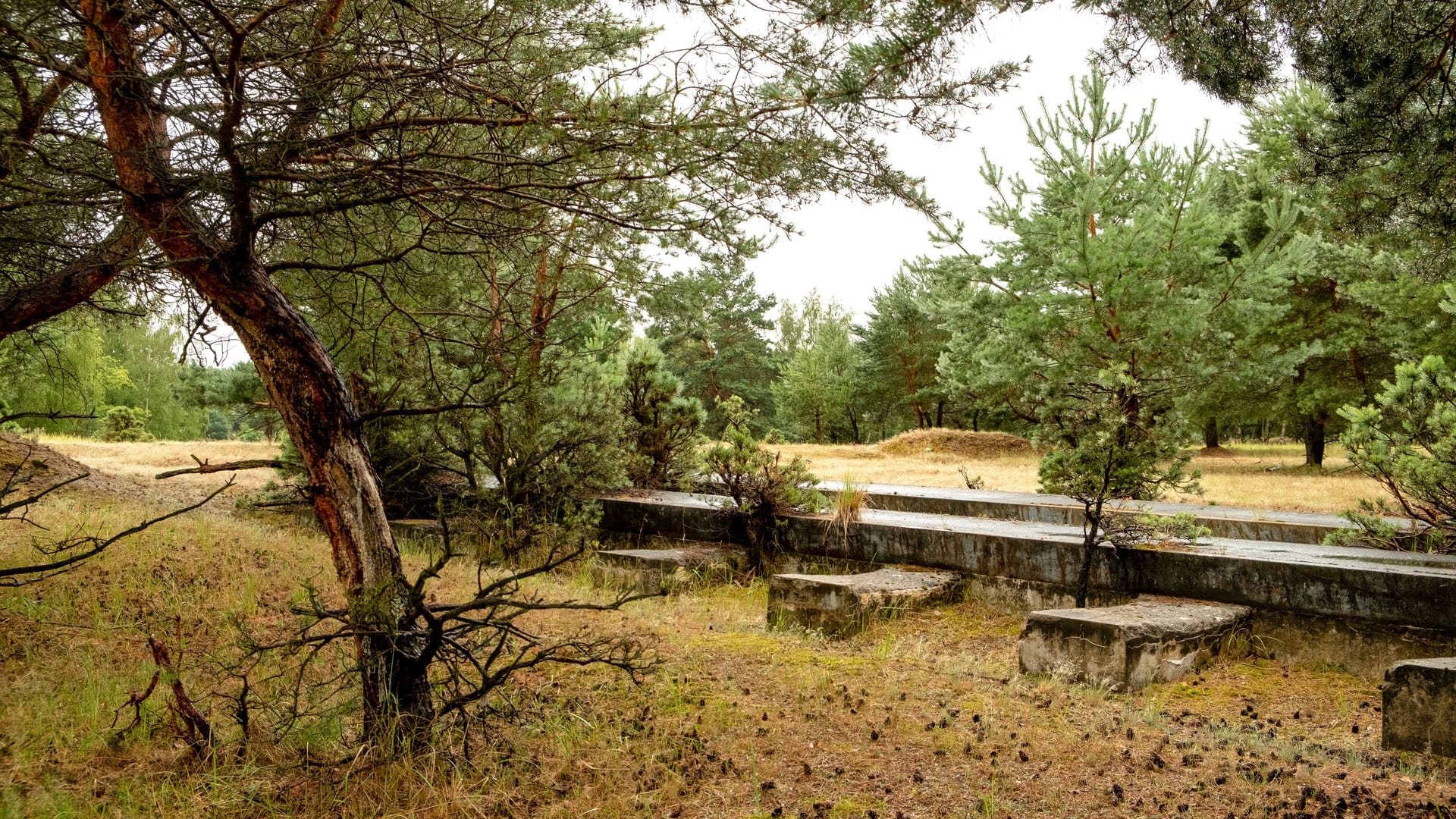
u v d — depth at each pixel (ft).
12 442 37.50
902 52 12.75
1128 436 23.68
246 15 13.47
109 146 12.62
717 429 145.38
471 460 33.91
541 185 13.92
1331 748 15.23
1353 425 28.58
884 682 17.48
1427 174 17.08
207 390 78.48
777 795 12.39
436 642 13.24
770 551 32.35
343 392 13.38
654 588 29.27
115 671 16.43
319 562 25.43
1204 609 21.63
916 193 14.60
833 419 136.56
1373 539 26.58
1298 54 15.65
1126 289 54.90
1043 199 63.41
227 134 10.82
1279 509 39.78
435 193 14.53
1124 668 18.15
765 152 13.73
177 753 13.29
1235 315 58.80
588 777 13.05
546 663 17.90
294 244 18.10
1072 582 24.76
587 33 16.62
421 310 17.99
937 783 12.73
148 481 45.14
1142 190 58.95
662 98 13.83
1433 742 14.69
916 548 28.45
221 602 20.61
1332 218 20.12
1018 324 60.80
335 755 13.39
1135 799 12.26
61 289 15.57
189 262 12.19
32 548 22.26
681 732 14.64
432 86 14.19
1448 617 18.95
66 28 11.89
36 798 11.48
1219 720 16.78
